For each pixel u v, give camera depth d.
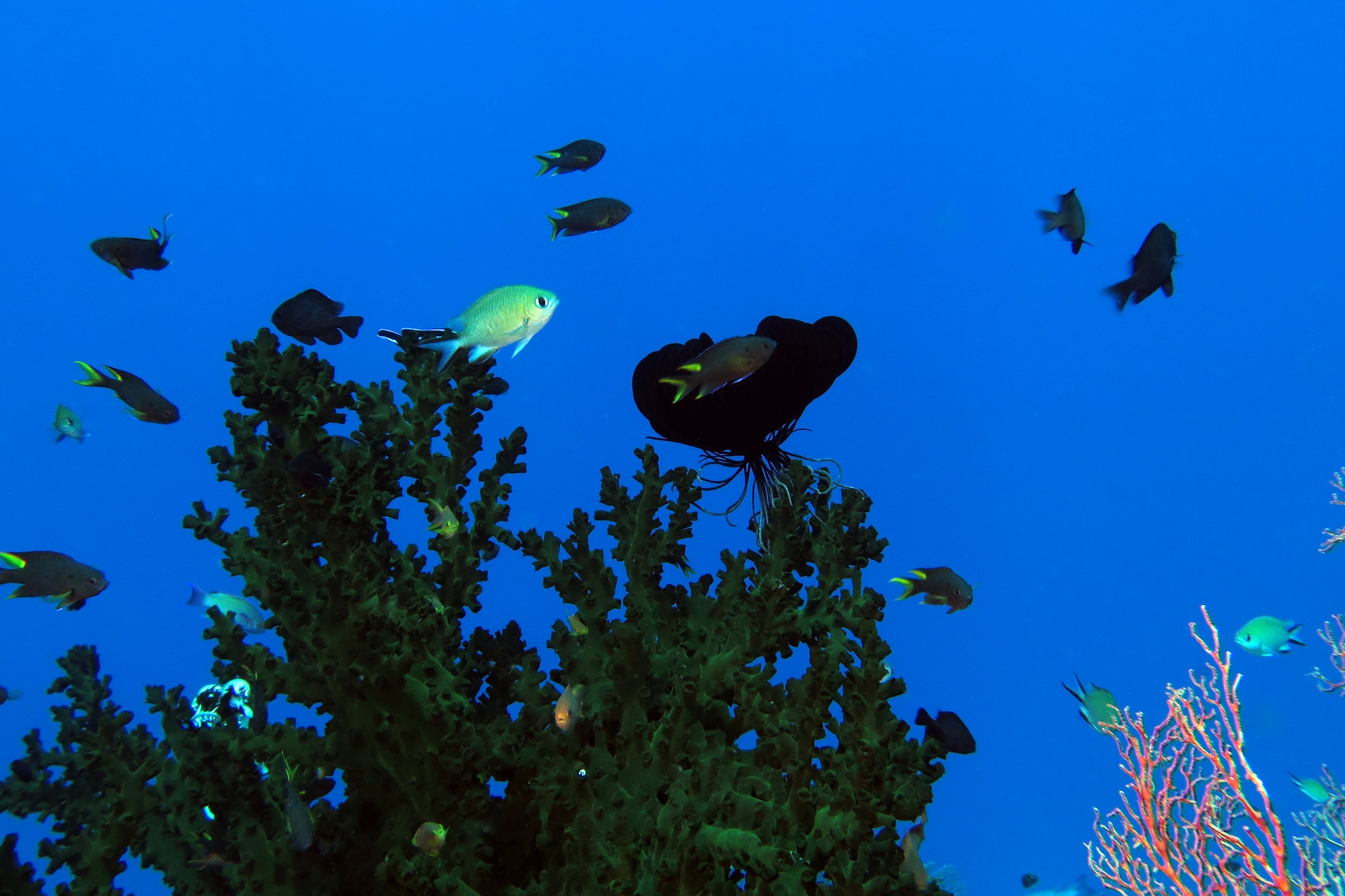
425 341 2.75
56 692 2.63
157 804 2.43
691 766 2.20
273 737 2.29
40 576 3.00
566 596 2.55
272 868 2.21
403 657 2.20
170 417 4.03
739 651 2.43
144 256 4.45
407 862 1.90
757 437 3.36
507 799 2.33
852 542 2.59
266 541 2.51
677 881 1.93
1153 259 4.52
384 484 2.59
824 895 1.90
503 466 2.72
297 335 3.44
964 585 3.75
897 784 1.96
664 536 2.60
